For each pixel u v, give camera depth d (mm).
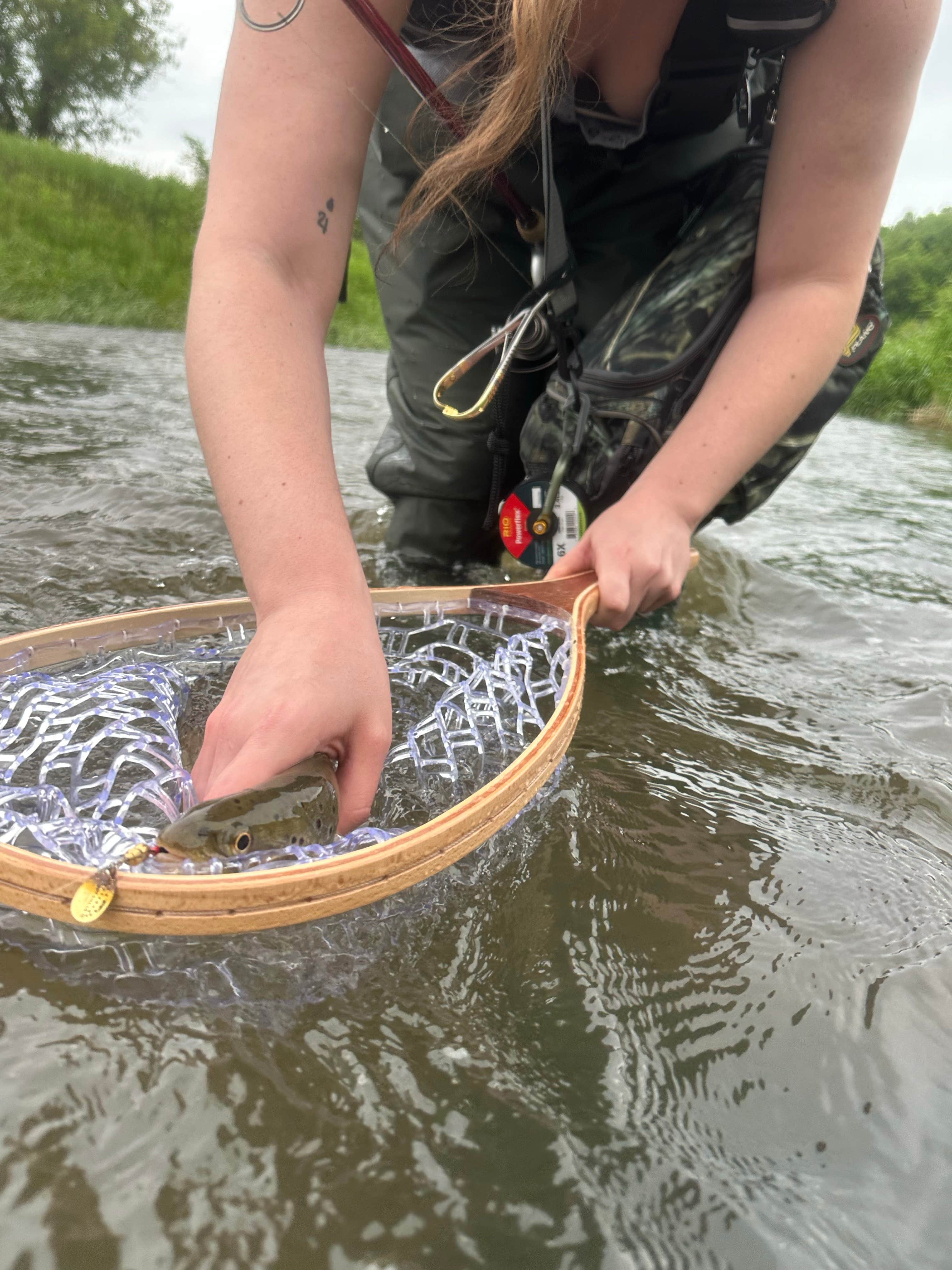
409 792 1210
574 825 1264
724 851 1248
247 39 1357
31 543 2334
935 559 3129
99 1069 781
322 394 1305
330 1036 850
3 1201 666
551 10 1354
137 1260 640
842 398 2057
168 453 3541
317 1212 690
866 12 1543
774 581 2660
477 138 1505
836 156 1677
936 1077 884
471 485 2365
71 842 873
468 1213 705
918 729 1753
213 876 779
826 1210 737
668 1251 690
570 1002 937
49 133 26906
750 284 1917
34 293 10578
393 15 1496
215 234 1335
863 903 1158
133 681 1359
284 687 968
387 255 2229
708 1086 851
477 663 1399
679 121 1867
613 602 1549
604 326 2053
